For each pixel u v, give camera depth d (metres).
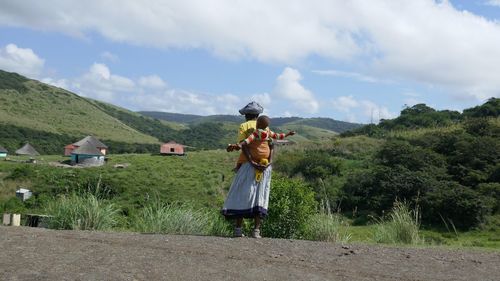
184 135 190.12
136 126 193.88
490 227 32.72
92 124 153.75
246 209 6.72
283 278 4.63
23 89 160.88
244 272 4.73
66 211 8.49
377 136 67.00
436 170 42.53
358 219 32.78
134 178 49.69
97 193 9.31
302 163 49.62
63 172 51.12
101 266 4.59
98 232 6.44
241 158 6.87
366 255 5.80
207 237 6.42
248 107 6.91
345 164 51.22
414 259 5.73
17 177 47.97
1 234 5.77
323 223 9.31
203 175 54.78
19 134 116.94
